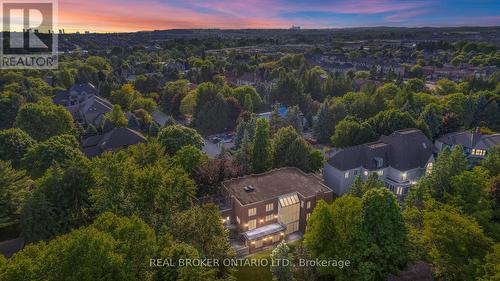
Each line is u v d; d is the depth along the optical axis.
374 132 92.38
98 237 33.19
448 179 58.12
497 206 55.59
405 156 76.69
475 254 41.91
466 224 42.81
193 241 44.12
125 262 33.38
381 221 42.78
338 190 76.94
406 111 101.94
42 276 30.73
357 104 118.00
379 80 195.25
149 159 68.19
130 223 37.97
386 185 77.25
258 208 60.94
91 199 52.47
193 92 136.62
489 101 117.12
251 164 78.00
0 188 56.06
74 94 151.62
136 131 106.00
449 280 42.00
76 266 31.39
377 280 42.69
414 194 59.31
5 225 61.31
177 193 53.72
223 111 122.88
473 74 184.88
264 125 77.12
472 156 87.31
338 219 46.09
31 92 137.88
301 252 49.22
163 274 35.00
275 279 45.59
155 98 158.12
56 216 53.62
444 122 102.31
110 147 91.25
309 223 49.03
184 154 70.69
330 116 113.88
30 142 83.75
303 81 159.50
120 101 145.88
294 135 84.00
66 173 55.34
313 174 75.50
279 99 144.75
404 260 43.25
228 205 63.78
